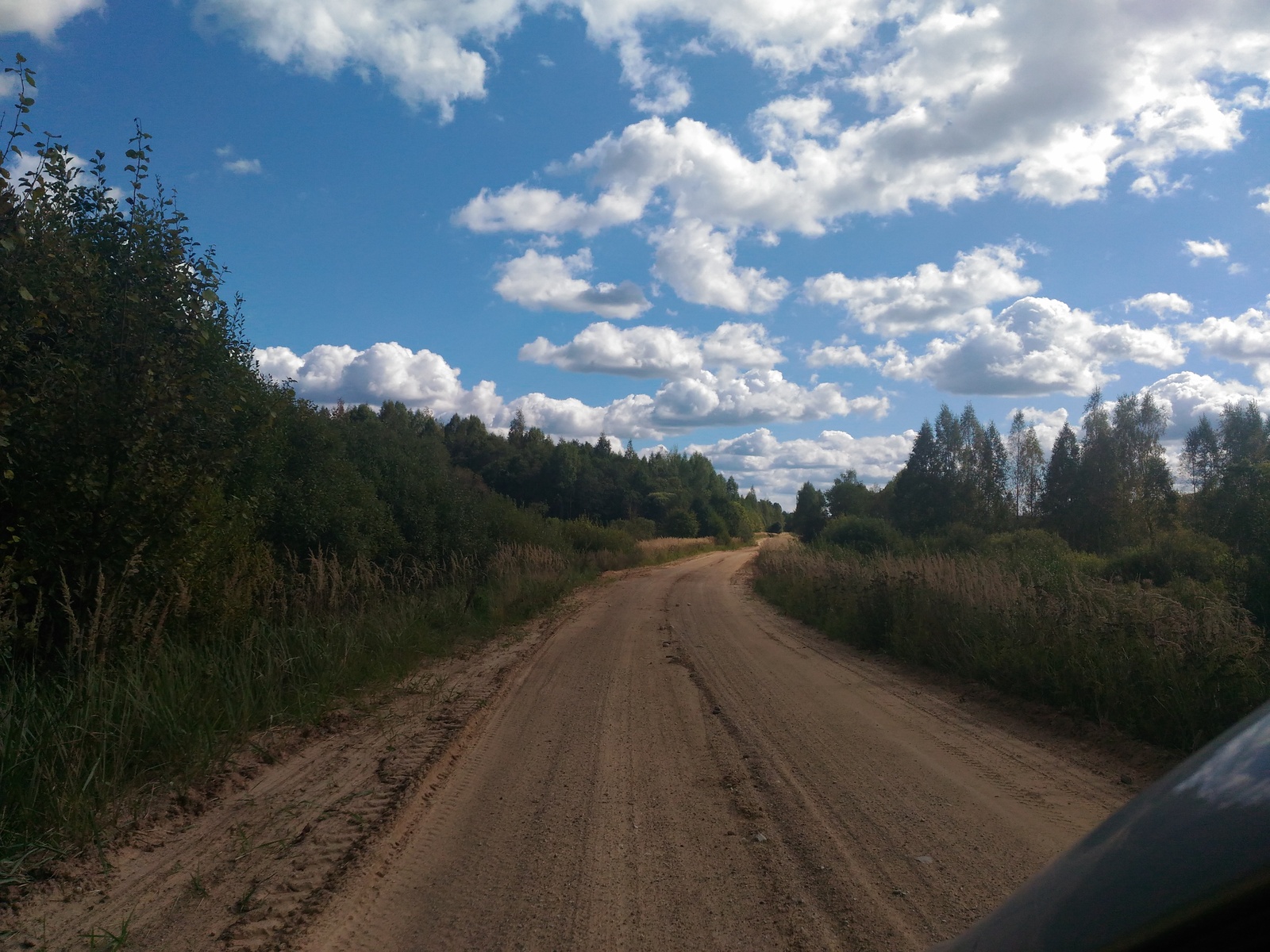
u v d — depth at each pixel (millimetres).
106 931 3629
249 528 11859
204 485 8922
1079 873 1424
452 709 8375
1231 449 46531
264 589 11148
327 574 13133
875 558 20719
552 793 5703
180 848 4645
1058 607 9578
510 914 3887
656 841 4812
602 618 17516
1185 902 1070
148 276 8453
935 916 3805
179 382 8359
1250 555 15062
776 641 14016
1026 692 8539
